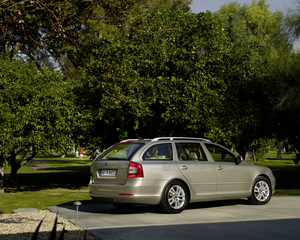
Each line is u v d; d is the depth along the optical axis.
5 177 24.44
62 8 5.98
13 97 13.80
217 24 16.59
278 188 17.70
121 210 7.82
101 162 7.50
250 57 17.12
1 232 5.31
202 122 14.86
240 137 19.44
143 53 14.46
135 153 7.18
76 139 16.31
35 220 6.43
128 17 6.53
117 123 17.34
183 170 7.50
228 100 15.81
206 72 16.17
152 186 7.05
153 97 14.22
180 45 15.50
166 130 16.67
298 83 15.87
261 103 17.08
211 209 7.88
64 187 18.39
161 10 15.59
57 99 14.53
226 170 8.16
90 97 15.37
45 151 14.93
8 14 5.43
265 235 5.25
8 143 13.58
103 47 6.88
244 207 8.19
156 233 5.36
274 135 20.86
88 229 5.62
